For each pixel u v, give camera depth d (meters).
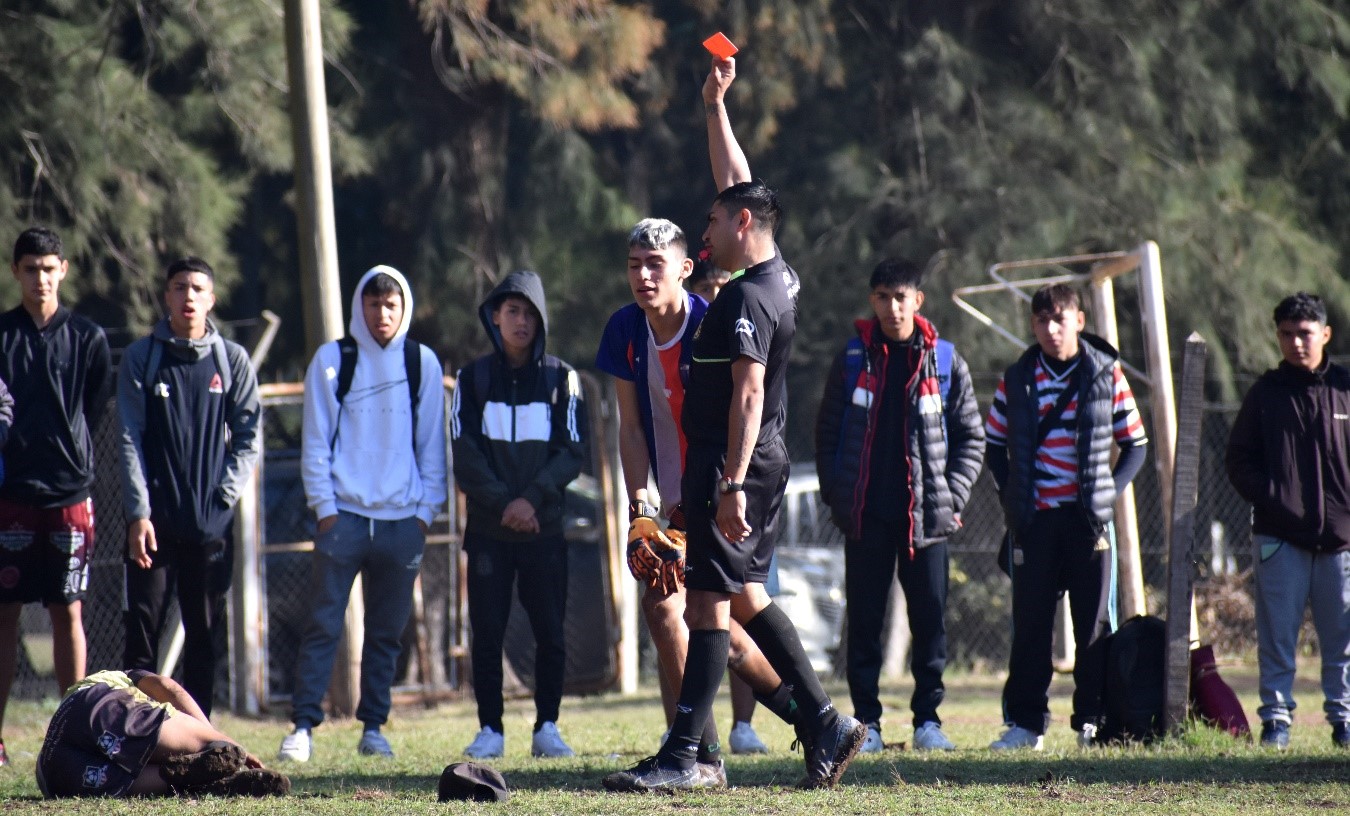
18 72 44.75
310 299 33.97
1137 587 33.19
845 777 18.48
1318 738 24.70
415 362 25.17
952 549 48.91
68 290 46.16
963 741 25.25
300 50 33.78
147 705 17.39
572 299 54.06
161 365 23.33
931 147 52.38
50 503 23.19
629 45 48.53
